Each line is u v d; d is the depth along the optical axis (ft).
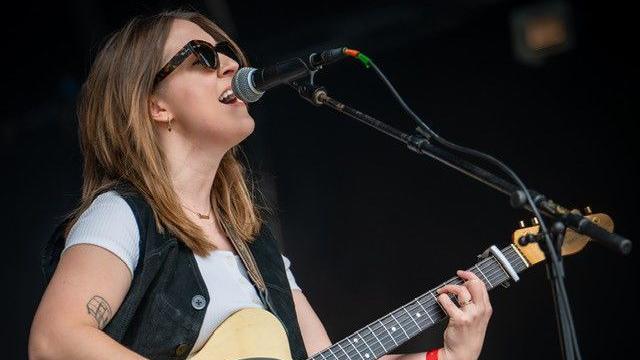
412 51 23.20
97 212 8.94
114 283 8.56
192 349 9.05
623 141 21.65
